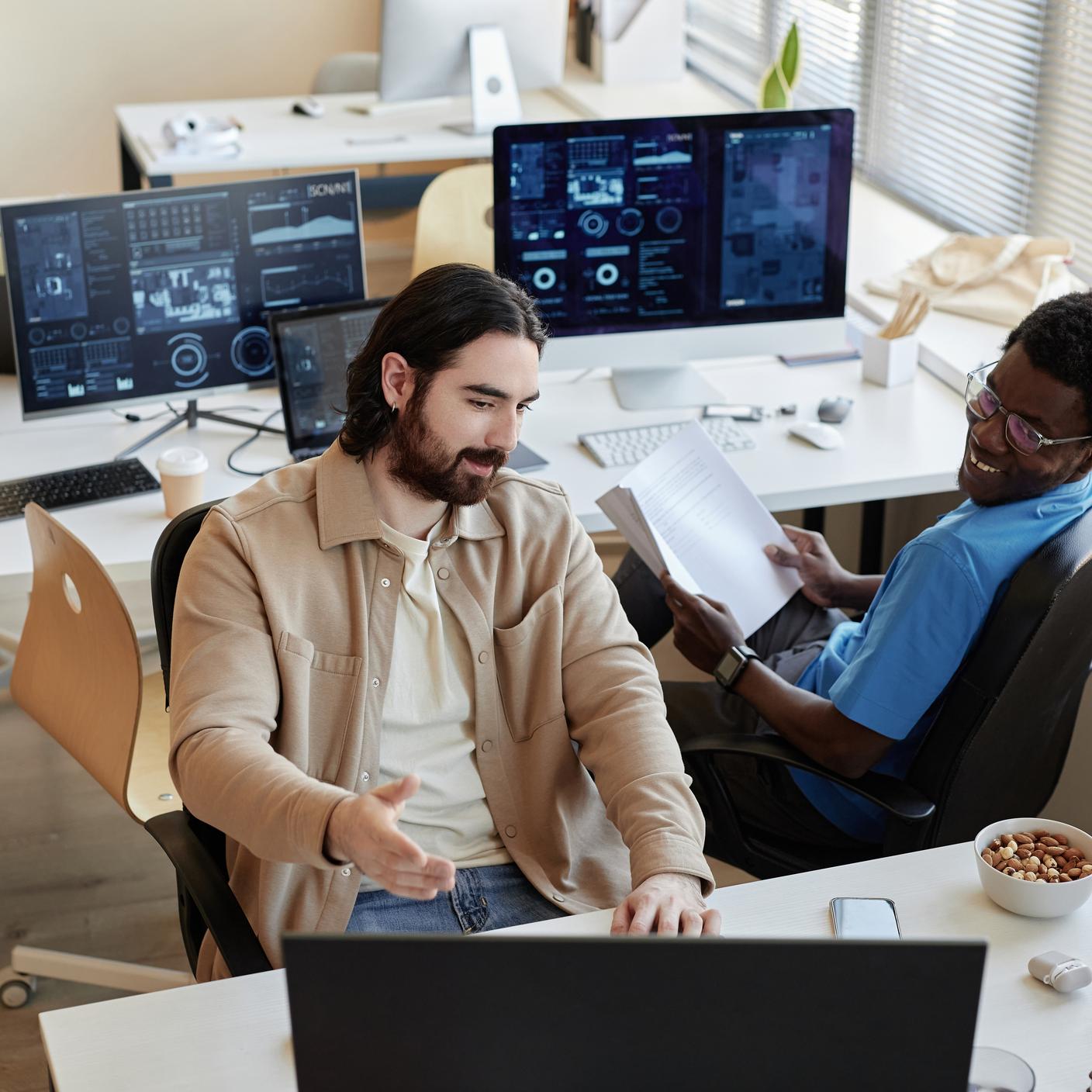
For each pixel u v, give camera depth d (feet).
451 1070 2.76
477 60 13.16
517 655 5.14
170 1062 3.73
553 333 8.31
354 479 4.88
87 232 7.76
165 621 5.07
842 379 8.96
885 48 12.60
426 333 4.63
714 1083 2.75
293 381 7.80
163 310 8.05
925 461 7.75
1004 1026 3.81
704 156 8.09
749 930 4.23
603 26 15.33
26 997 6.98
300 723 4.78
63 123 18.19
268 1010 3.92
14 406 8.63
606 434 8.02
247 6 18.12
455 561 5.07
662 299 8.36
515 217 8.05
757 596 6.82
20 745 9.23
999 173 11.19
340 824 3.98
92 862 8.11
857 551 10.21
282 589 4.78
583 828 5.30
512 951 2.65
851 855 6.15
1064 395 5.07
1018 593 5.17
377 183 13.76
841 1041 2.69
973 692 5.36
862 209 12.39
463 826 5.16
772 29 14.69
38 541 6.06
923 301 8.81
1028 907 4.23
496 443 4.75
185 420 8.40
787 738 5.83
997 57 10.97
